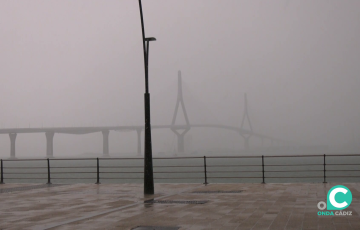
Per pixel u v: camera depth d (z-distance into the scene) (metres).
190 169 114.56
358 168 95.81
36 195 19.05
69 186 23.39
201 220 11.56
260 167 123.19
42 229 10.70
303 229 9.99
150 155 18.91
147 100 19.14
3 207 15.09
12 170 123.12
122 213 13.16
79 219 12.15
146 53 19.38
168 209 13.84
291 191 18.42
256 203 14.76
